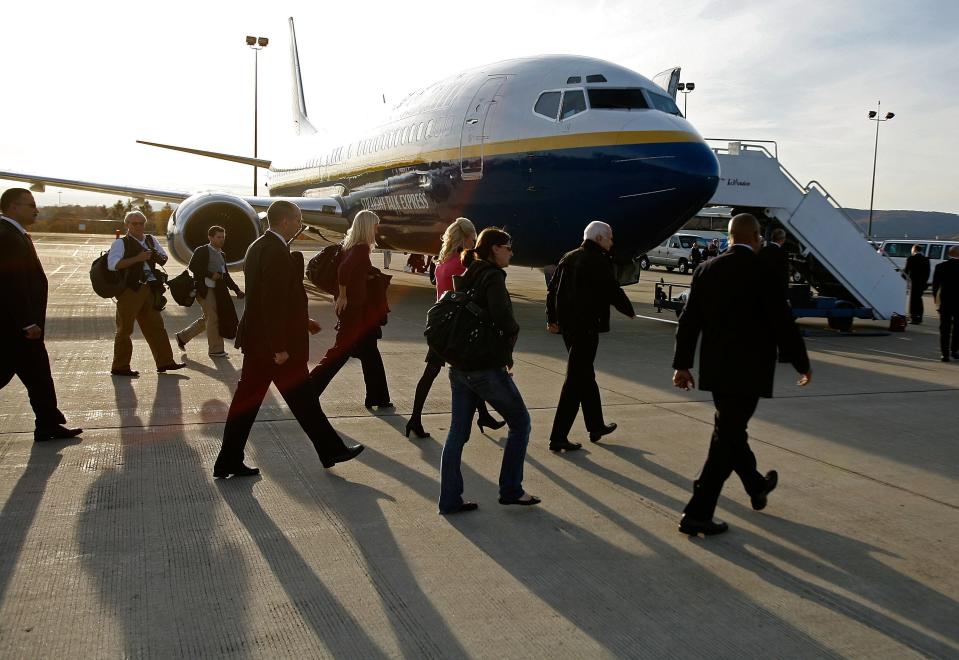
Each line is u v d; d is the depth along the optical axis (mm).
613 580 3395
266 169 30047
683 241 36094
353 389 7316
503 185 11852
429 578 3369
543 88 11688
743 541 3867
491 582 3346
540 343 10586
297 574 3371
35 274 5203
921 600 3260
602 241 5387
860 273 13422
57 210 69438
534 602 3168
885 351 11000
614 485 4695
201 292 8617
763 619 3066
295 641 2812
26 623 2889
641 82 11445
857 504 4434
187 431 5652
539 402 6941
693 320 3988
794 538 3916
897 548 3809
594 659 2744
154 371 7938
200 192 14969
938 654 2832
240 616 2984
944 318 9977
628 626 2988
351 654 2734
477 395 4211
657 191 10461
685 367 4043
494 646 2812
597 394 5586
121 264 7316
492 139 11992
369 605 3105
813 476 4941
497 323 4004
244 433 4613
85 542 3645
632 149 10578
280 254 4520
